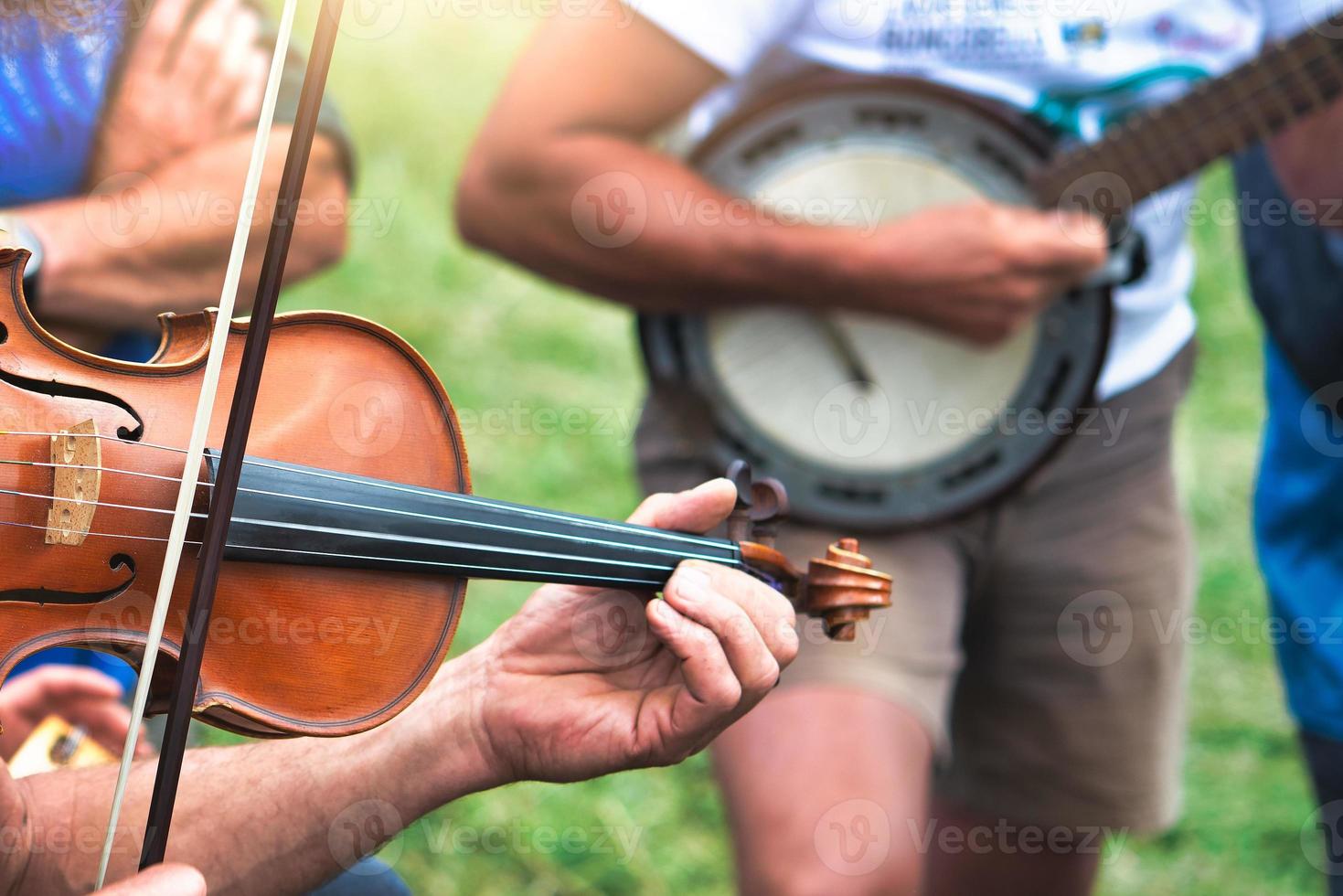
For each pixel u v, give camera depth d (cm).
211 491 133
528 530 146
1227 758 371
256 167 133
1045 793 286
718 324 251
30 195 212
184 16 222
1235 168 273
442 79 595
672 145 261
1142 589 272
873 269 238
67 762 177
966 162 249
